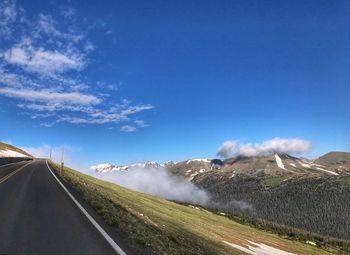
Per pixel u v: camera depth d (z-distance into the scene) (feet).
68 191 94.38
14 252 34.30
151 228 60.59
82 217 55.42
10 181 113.50
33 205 65.16
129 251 36.83
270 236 365.81
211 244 107.14
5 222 48.57
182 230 108.68
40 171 181.16
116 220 54.65
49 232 43.68
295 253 261.65
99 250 36.42
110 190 181.47
